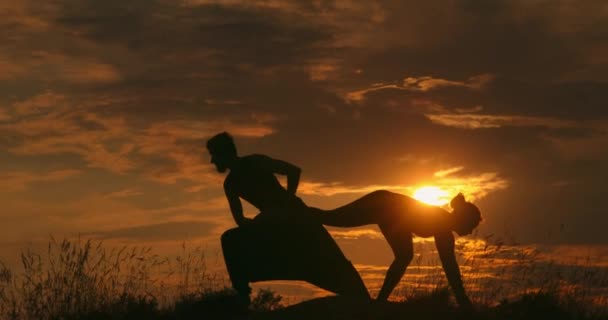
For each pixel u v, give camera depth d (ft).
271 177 34.76
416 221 33.76
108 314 36.37
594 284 35.53
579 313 34.06
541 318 33.60
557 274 36.11
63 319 37.04
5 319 36.88
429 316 31.99
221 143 34.53
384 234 34.35
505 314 33.30
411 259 34.19
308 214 34.71
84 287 38.01
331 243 34.96
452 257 33.81
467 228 33.78
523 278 35.76
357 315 31.22
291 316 31.45
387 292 33.96
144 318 35.17
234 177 34.60
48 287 37.93
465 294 33.45
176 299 36.73
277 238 34.32
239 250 34.17
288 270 34.50
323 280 34.81
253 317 32.14
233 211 34.68
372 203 34.27
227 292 35.14
